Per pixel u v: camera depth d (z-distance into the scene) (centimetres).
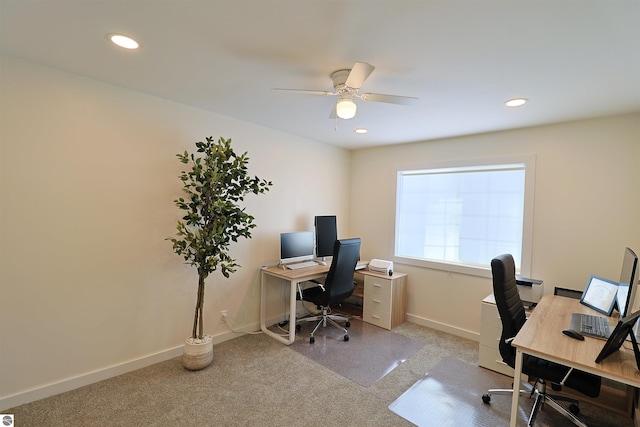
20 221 203
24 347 207
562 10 131
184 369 262
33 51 186
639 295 241
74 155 223
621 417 217
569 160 291
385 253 432
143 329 262
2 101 195
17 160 201
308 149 403
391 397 233
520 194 336
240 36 162
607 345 143
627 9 128
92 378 236
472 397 236
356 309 438
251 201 342
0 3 136
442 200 395
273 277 369
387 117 292
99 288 238
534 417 200
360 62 168
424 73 199
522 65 184
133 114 249
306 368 272
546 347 167
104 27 157
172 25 153
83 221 229
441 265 374
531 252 310
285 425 199
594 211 278
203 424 198
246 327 341
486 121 297
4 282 199
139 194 255
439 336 353
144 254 260
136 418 201
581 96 228
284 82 224
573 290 280
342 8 135
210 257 266
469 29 148
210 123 297
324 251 396
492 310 275
